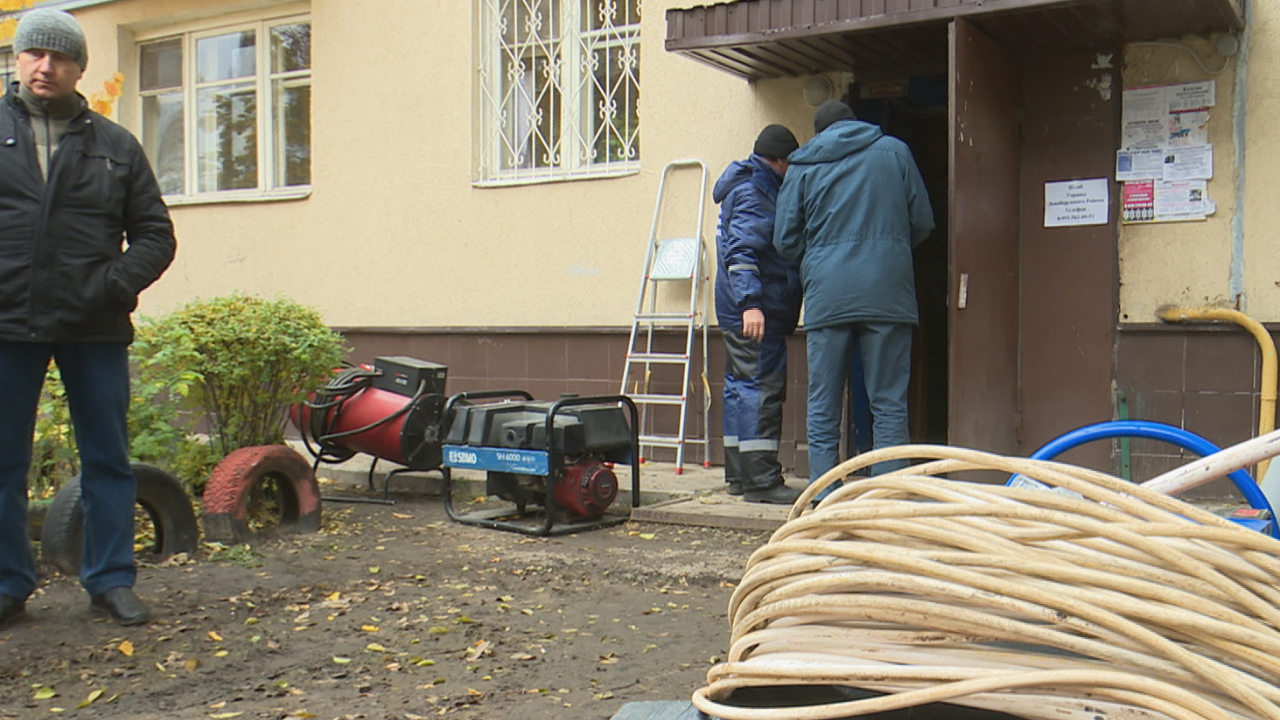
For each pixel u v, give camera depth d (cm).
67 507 501
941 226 852
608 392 818
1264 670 115
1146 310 631
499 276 866
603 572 521
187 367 602
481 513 665
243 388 637
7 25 707
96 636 414
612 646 410
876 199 551
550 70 852
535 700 353
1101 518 125
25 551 425
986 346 611
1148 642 113
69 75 404
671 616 450
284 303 659
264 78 996
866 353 562
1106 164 637
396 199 914
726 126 764
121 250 429
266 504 634
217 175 1031
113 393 424
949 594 122
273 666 386
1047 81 650
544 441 601
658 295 795
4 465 413
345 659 393
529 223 851
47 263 399
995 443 626
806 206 567
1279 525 229
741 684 135
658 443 777
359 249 933
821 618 134
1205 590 119
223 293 1002
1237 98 605
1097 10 575
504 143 880
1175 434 240
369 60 923
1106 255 639
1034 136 655
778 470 646
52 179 401
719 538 587
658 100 790
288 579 505
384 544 585
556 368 839
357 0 927
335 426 717
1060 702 116
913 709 130
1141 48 626
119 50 1050
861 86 737
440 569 529
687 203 784
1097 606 117
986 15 570
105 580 431
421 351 902
